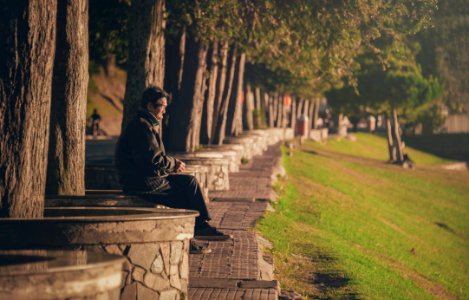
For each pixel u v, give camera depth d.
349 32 23.03
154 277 8.69
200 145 30.61
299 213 25.02
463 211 51.66
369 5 22.41
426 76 60.50
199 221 12.20
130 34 17.94
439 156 101.44
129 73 17.92
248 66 50.94
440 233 39.94
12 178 8.37
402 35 24.50
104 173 15.69
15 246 8.16
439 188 58.38
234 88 42.66
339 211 29.92
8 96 8.31
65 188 11.57
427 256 29.84
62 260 6.54
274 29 24.28
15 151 8.36
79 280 6.15
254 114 66.94
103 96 83.88
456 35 40.28
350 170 56.22
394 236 31.09
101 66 85.69
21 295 5.88
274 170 35.47
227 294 10.86
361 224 29.09
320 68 27.92
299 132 72.50
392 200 48.22
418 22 23.69
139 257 8.57
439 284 24.59
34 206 8.52
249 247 14.49
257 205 21.72
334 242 20.11
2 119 8.33
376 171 59.69
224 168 25.47
